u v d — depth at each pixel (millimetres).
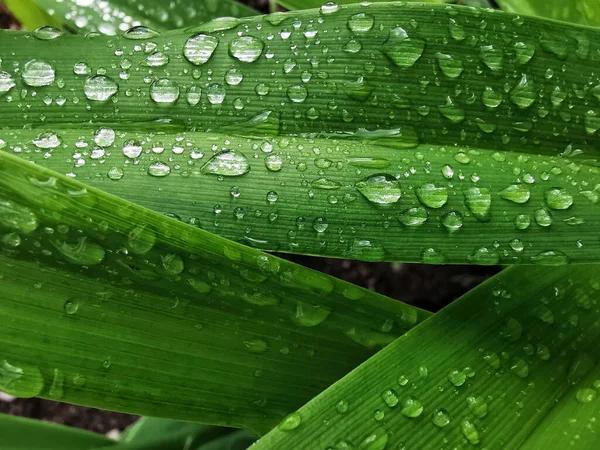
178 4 125
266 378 72
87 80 77
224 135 76
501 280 81
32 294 61
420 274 177
